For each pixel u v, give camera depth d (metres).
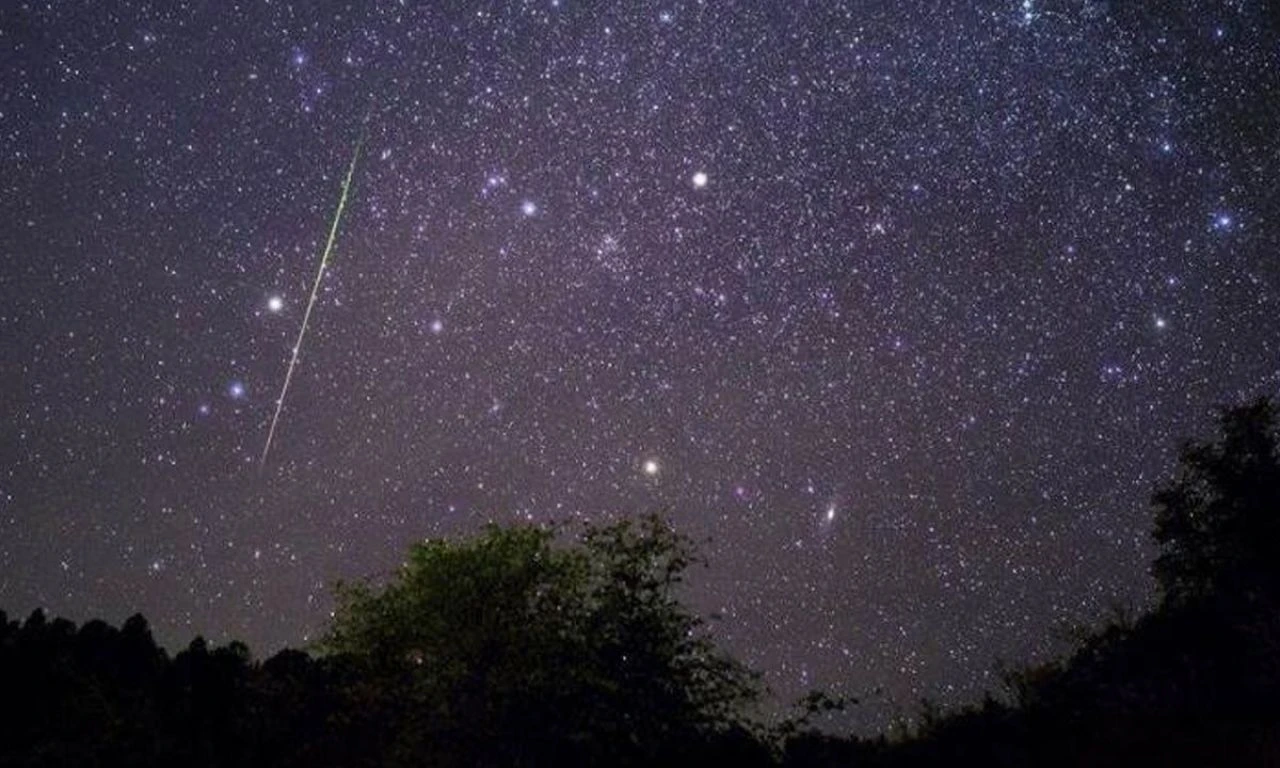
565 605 5.97
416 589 5.94
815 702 6.00
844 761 5.66
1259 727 4.81
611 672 5.84
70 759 5.68
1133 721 5.22
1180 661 5.71
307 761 5.87
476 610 5.83
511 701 5.70
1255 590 5.98
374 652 5.92
